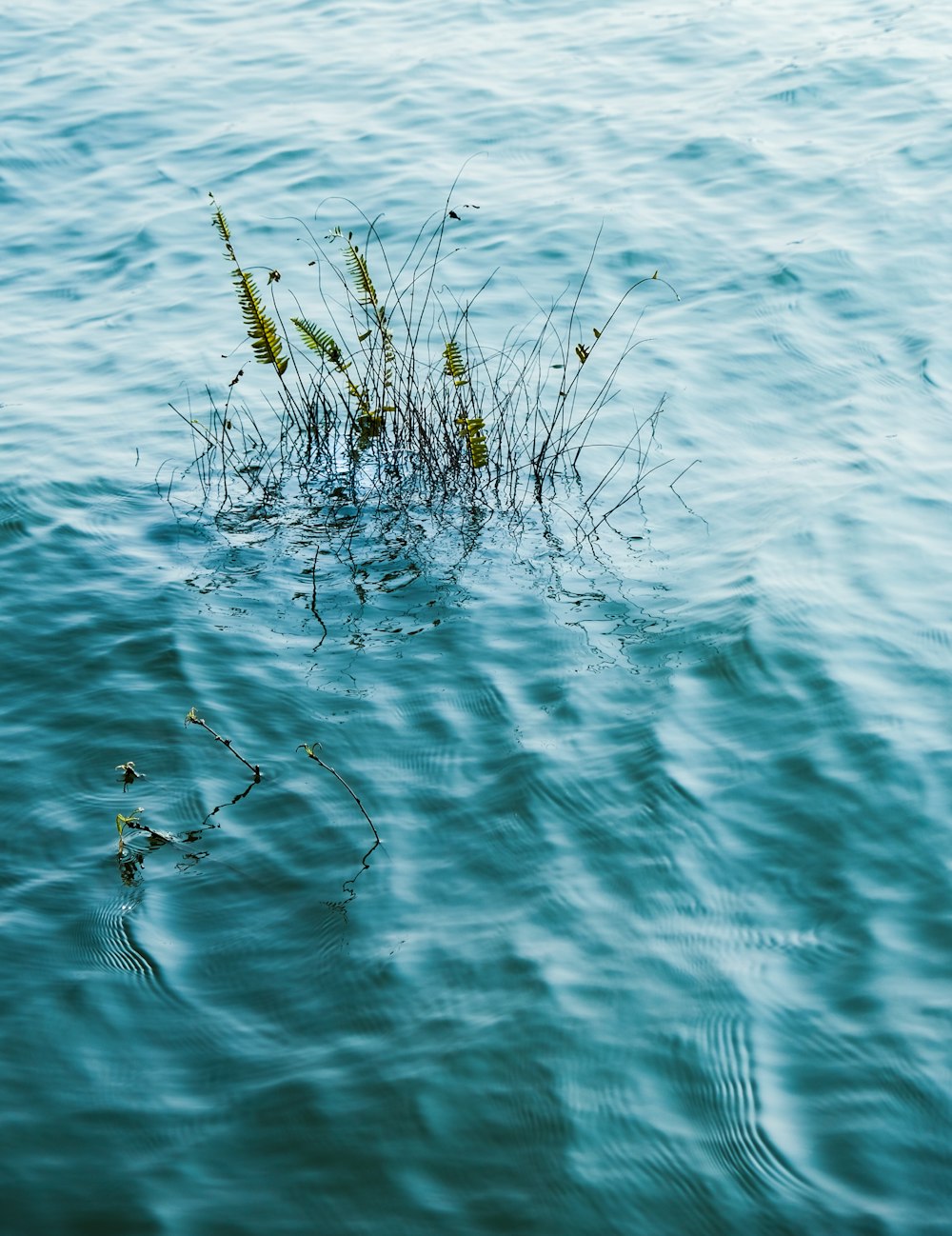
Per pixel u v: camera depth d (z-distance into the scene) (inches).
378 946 131.2
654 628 184.4
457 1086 115.0
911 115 381.4
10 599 194.2
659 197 346.0
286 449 247.1
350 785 155.4
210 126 418.6
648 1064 117.2
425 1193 105.4
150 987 126.3
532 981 126.2
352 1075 116.1
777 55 439.5
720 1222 103.5
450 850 144.5
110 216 359.3
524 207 346.3
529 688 172.1
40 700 170.6
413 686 173.8
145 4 552.1
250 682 174.9
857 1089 114.7
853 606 186.2
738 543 205.5
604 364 270.1
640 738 161.0
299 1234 101.7
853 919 133.7
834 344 272.8
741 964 128.2
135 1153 108.3
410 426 241.3
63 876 140.9
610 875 140.3
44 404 263.3
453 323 290.0
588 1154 108.9
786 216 331.0
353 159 384.2
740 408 252.2
